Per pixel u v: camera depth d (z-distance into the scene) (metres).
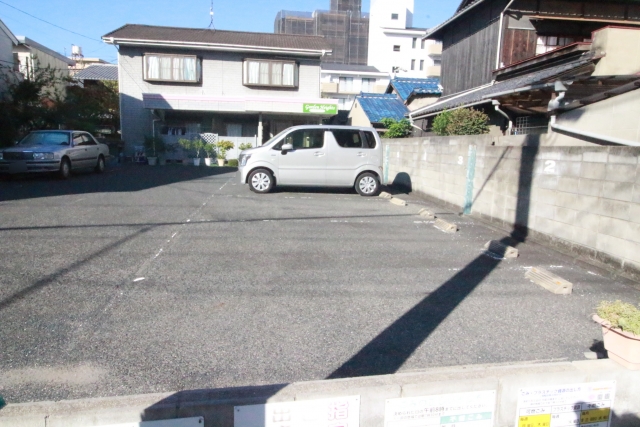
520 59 15.45
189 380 3.21
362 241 7.36
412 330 4.13
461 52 18.58
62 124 18.75
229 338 3.87
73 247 6.38
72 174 15.62
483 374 2.87
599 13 15.31
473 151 9.66
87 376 3.23
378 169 12.31
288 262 6.10
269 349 3.70
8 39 19.58
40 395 2.98
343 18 69.69
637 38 10.05
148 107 21.28
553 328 4.24
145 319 4.19
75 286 4.93
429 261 6.36
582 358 3.67
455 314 4.52
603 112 7.98
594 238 6.25
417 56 56.22
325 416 2.61
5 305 4.38
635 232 5.56
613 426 3.02
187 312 4.38
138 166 20.28
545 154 7.32
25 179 13.88
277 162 12.00
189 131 23.55
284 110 22.59
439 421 2.76
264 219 8.78
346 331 4.07
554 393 2.89
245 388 2.66
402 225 8.70
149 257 6.07
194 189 12.54
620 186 5.80
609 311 3.12
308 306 4.62
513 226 8.21
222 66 23.30
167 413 2.43
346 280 5.45
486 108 14.26
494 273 5.89
